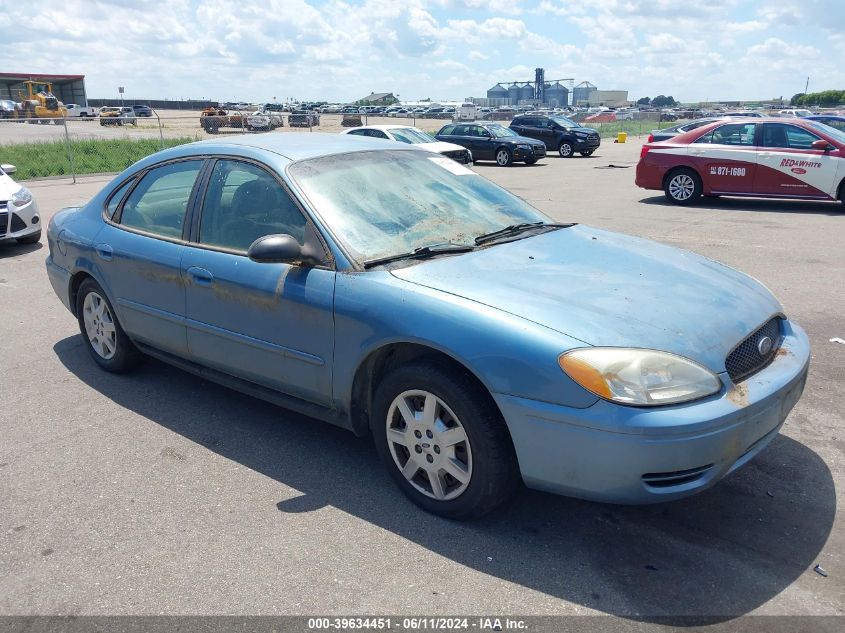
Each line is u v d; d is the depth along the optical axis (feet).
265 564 9.41
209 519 10.51
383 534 10.02
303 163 12.42
